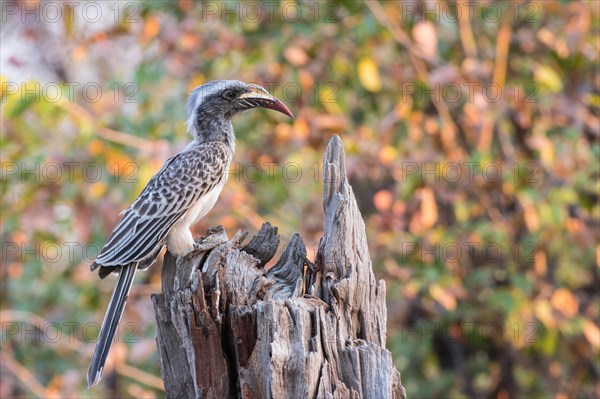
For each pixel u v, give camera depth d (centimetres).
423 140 1304
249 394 669
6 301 1395
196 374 696
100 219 1202
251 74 1261
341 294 688
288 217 1312
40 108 1142
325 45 1258
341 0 1297
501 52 1295
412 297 1263
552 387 1437
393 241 1248
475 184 1236
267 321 663
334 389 654
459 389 1491
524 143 1384
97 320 1331
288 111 961
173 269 827
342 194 713
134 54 1463
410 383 1473
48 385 1369
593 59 1372
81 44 1320
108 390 1388
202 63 1266
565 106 1304
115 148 1198
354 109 1393
